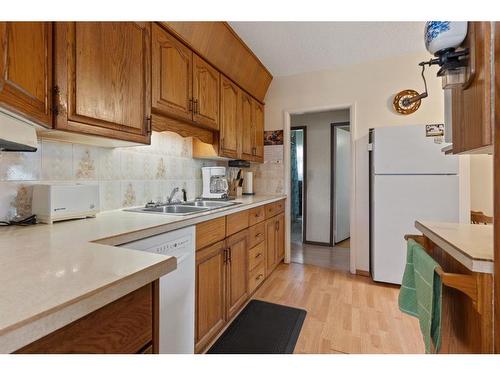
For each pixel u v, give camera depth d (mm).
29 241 877
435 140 2354
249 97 2949
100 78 1177
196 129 2102
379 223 2539
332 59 2801
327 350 1577
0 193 1149
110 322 570
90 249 782
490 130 690
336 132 4191
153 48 1536
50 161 1335
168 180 2162
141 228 1104
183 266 1341
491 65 680
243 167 3377
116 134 1263
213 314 1641
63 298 470
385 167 2508
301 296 2332
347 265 3189
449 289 991
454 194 2312
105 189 1634
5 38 722
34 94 870
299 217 6137
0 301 455
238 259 2002
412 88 2656
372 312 2043
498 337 663
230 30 2158
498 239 659
